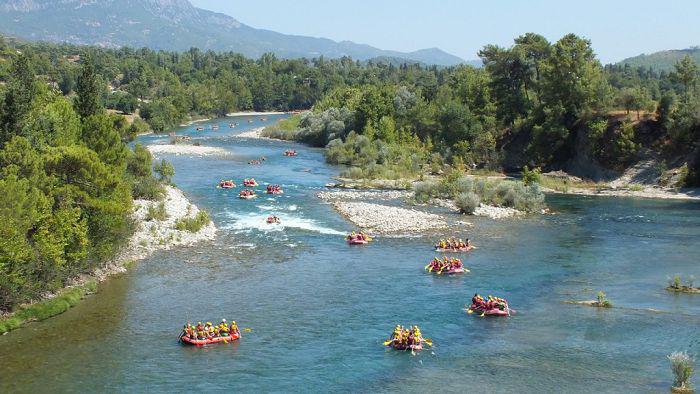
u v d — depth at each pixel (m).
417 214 90.75
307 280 60.50
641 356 43.66
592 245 75.44
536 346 45.62
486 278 62.03
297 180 121.25
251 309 52.56
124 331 47.66
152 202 88.06
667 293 57.59
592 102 134.12
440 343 46.28
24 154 53.34
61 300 52.31
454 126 149.38
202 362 42.66
